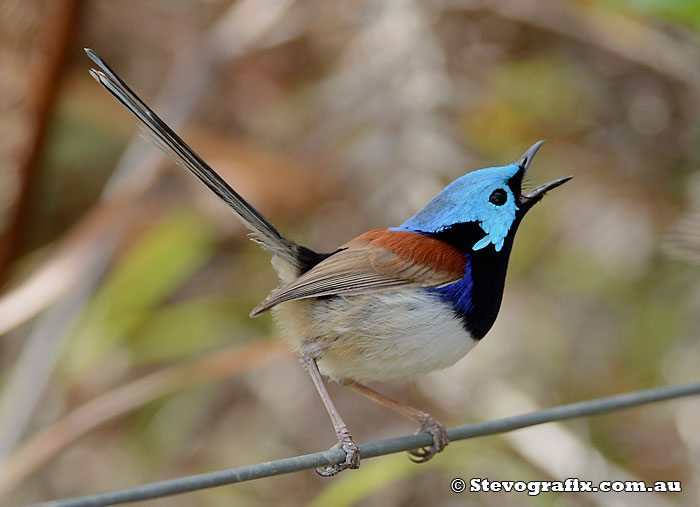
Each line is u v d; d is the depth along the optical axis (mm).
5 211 11859
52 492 13570
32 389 10797
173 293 14812
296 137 13883
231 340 13586
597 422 13719
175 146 8164
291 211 12391
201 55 12859
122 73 14961
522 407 12047
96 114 12133
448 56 12008
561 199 13672
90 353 12188
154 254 12297
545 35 14055
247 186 12086
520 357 13219
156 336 13047
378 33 11906
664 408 13547
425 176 11117
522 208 8586
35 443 9953
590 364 13891
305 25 13500
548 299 14195
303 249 8664
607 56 14445
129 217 11492
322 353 8195
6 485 9695
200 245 12992
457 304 8062
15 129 11414
